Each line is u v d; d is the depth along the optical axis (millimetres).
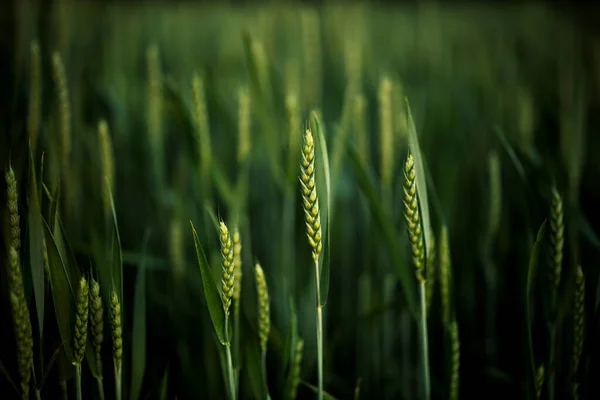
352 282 1255
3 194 887
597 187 1310
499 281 1162
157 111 1128
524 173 889
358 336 1099
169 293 1139
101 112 1308
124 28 1980
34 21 1031
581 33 2539
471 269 1175
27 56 1006
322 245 793
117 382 805
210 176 996
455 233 1232
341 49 1843
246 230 1062
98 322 790
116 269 801
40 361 796
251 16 2859
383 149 1007
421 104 1508
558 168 970
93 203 976
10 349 961
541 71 2111
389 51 2348
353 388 1092
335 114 1492
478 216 1327
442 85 1844
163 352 1067
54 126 950
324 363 982
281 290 1078
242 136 1036
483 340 1155
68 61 1141
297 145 994
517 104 1624
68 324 791
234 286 824
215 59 2086
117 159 1344
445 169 1196
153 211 1311
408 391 1066
